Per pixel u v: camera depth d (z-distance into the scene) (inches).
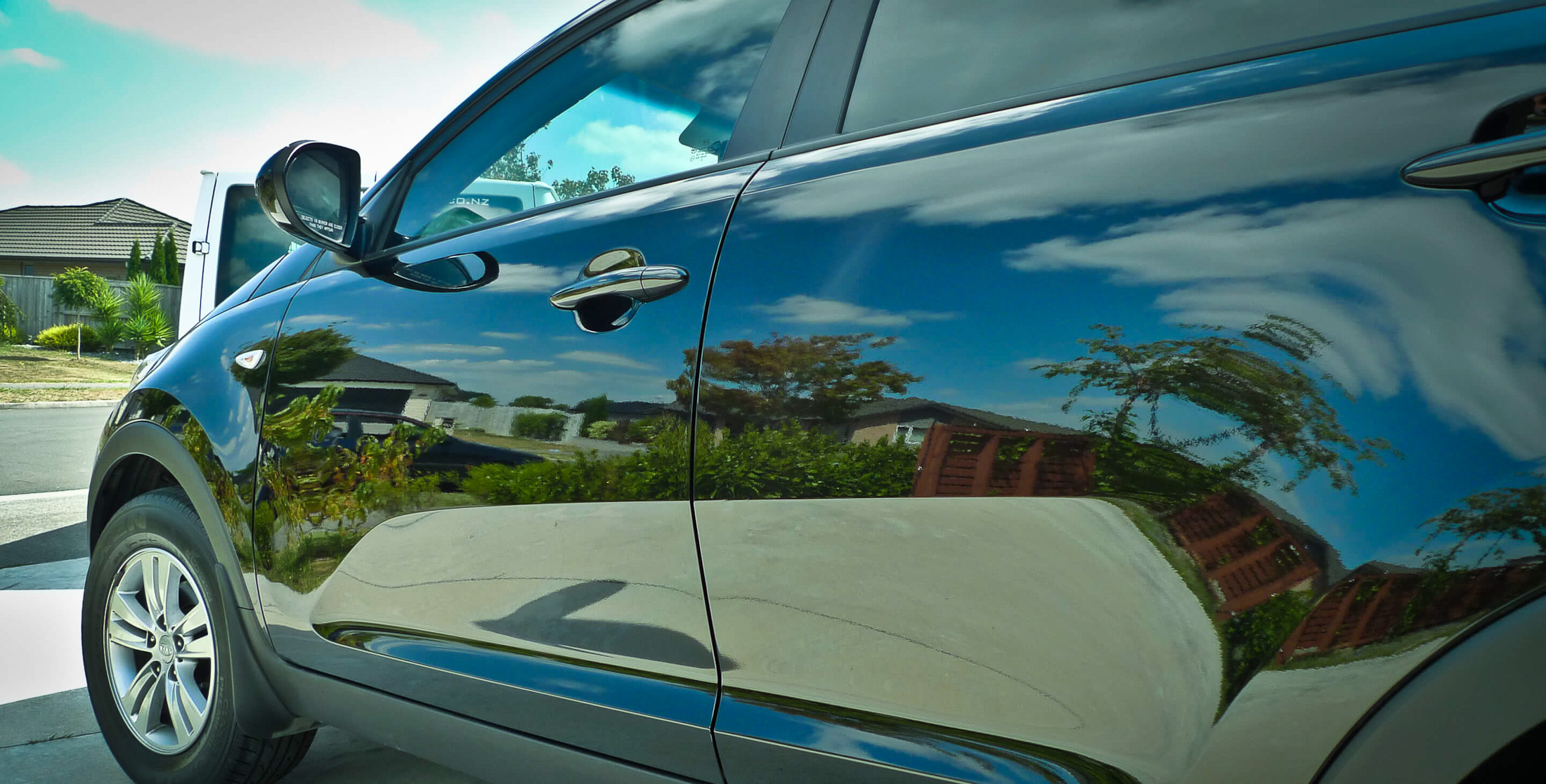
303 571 68.9
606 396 51.9
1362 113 34.1
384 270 69.6
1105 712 37.0
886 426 42.2
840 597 43.5
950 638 40.6
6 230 1428.4
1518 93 30.8
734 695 47.3
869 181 46.8
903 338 42.3
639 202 56.9
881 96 52.7
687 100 60.7
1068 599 37.6
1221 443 34.2
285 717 74.5
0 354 874.1
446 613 59.8
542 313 56.4
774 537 45.4
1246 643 33.5
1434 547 29.7
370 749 95.2
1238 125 36.9
